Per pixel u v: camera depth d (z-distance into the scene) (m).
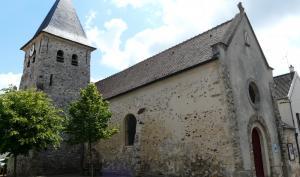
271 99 15.77
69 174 18.33
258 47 16.12
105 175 16.58
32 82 20.88
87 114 14.86
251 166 12.15
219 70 12.65
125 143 16.94
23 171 18.53
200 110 13.05
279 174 14.05
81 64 22.89
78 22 24.20
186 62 14.61
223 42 13.27
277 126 15.26
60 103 20.50
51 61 21.00
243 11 15.85
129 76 19.73
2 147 11.90
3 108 12.34
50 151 18.81
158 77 15.50
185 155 13.26
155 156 14.71
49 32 21.08
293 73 21.70
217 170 11.81
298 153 16.83
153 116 15.34
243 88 13.59
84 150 20.11
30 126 12.38
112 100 18.72
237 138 11.66
